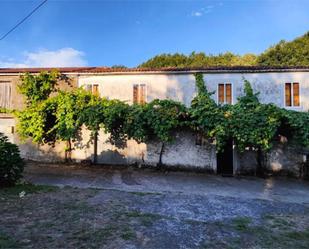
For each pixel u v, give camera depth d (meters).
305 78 14.75
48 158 15.73
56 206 7.50
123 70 15.91
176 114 13.38
